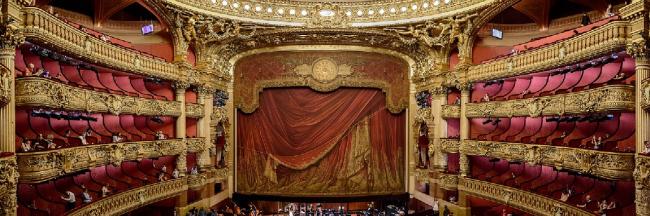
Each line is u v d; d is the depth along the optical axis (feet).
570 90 54.49
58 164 43.60
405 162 86.43
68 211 44.65
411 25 73.20
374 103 87.10
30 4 41.45
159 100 63.62
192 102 74.79
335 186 85.92
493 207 71.77
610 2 61.36
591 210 47.03
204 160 75.25
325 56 85.10
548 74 62.59
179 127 69.31
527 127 67.21
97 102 50.49
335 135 86.28
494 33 68.49
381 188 86.28
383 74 85.71
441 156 75.61
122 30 70.59
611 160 45.16
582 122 58.13
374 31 74.69
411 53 82.33
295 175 86.12
